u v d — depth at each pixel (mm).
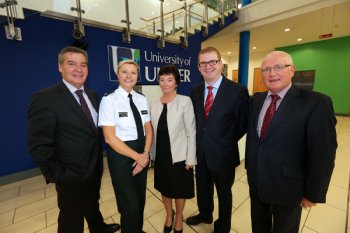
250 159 1243
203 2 5004
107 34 3520
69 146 1199
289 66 1062
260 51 10008
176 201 1624
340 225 1785
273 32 6465
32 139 1122
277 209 1172
